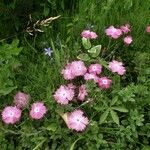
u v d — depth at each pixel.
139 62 0.30
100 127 0.27
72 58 0.31
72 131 0.27
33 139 0.27
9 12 0.32
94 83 0.28
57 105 0.28
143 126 0.28
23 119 0.28
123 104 0.28
